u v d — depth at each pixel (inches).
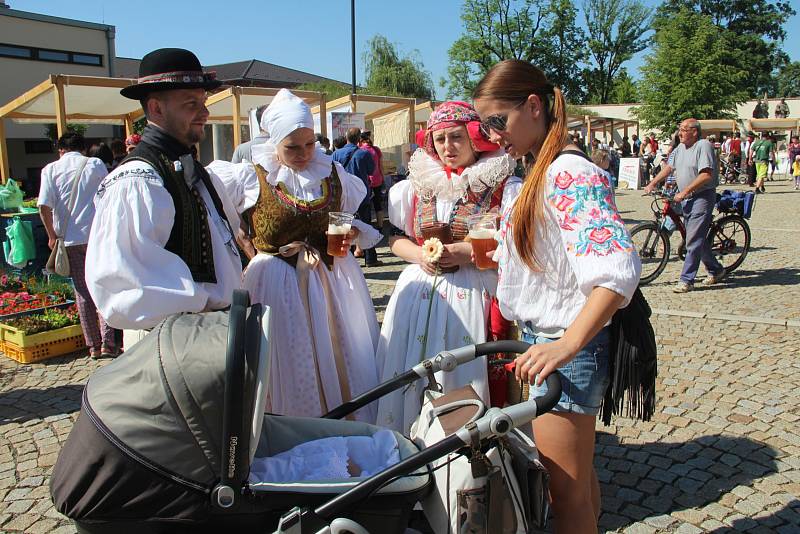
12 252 309.7
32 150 952.3
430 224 120.5
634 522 117.8
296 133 117.6
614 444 146.7
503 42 1991.9
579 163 76.0
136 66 1491.1
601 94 2273.6
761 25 2215.8
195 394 67.7
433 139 120.0
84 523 68.9
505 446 78.1
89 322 215.5
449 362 91.0
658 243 329.7
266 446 89.7
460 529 75.9
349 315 127.4
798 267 329.1
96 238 88.6
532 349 73.4
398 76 1534.2
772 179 966.4
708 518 118.1
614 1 2181.3
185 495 67.8
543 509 79.3
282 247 121.3
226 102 466.9
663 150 1005.8
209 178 105.3
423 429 89.7
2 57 864.3
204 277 95.3
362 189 134.0
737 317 239.9
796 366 189.3
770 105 1352.1
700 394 171.8
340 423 91.8
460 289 118.3
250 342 71.0
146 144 95.7
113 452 66.8
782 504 121.3
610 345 83.3
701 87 1130.0
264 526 71.1
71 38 938.1
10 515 124.3
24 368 210.2
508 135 82.4
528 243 80.0
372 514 74.0
